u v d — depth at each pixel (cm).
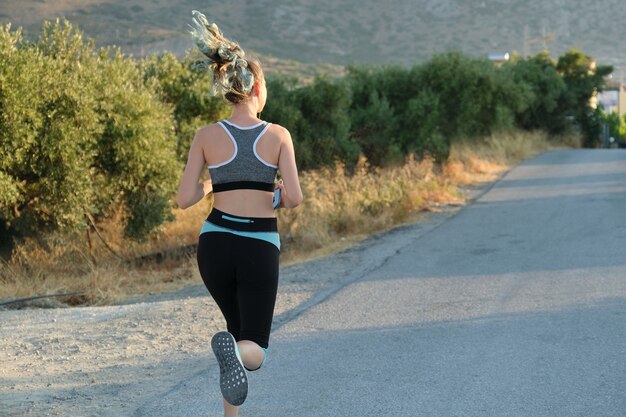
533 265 1054
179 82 1902
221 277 441
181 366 668
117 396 593
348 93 2559
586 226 1381
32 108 1316
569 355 649
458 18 19150
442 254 1181
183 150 1775
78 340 770
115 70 1531
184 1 17725
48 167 1348
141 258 1478
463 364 636
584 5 19812
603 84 5647
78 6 15612
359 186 1752
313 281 1027
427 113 2848
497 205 1753
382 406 549
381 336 733
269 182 441
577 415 523
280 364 656
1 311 985
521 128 4722
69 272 1367
